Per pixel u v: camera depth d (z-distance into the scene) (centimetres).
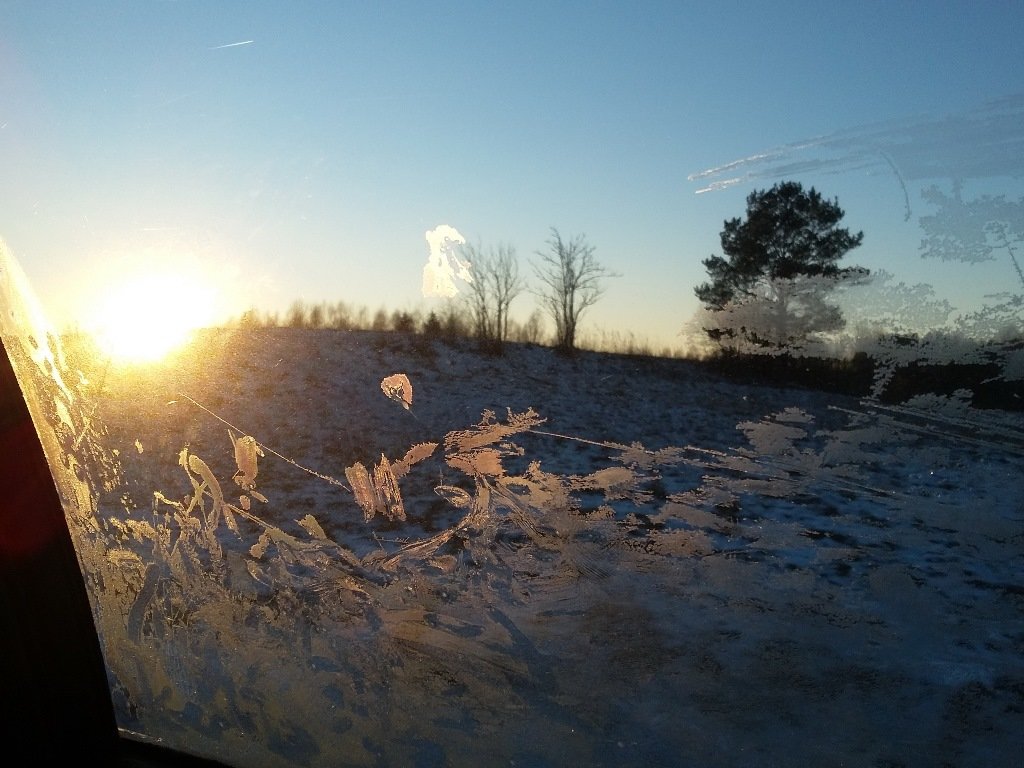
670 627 248
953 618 225
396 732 235
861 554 240
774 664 229
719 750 207
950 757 192
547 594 271
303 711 251
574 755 210
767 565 250
